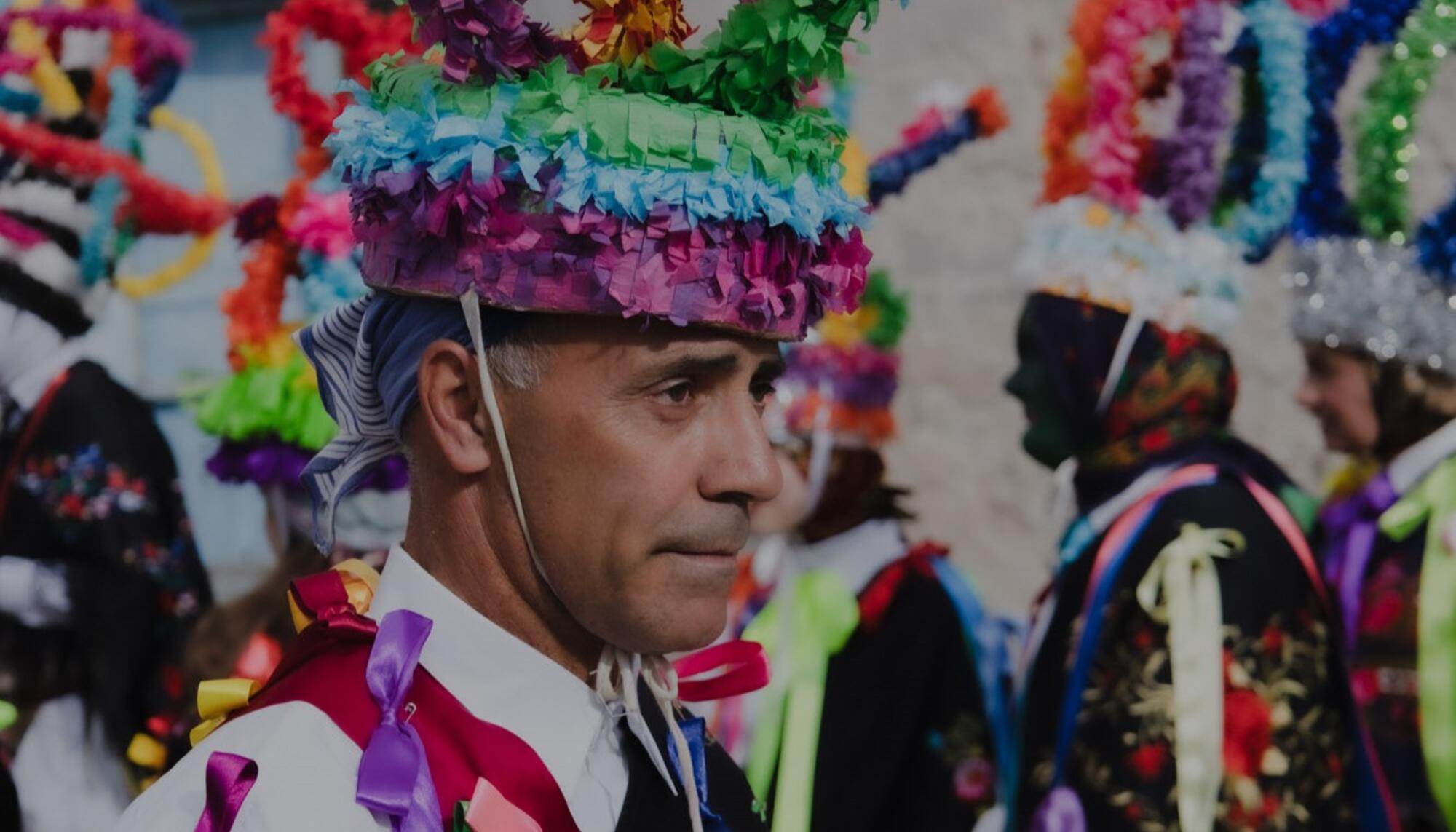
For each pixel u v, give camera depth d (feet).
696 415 3.73
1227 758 6.54
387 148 3.58
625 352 3.62
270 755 3.52
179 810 3.54
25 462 8.59
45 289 8.66
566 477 3.67
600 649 3.97
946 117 9.48
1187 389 7.49
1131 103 7.80
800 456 9.01
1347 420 8.49
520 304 3.57
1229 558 6.81
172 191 8.79
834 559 9.00
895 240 12.48
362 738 3.61
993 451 12.17
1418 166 10.66
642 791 4.02
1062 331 7.63
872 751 8.63
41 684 8.48
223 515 13.57
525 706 3.83
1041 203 8.15
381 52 7.09
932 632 8.84
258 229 7.61
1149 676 6.73
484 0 3.48
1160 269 7.57
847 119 9.25
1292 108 7.73
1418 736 8.02
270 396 7.36
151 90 9.00
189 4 13.50
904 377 12.37
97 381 8.82
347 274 7.48
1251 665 6.64
